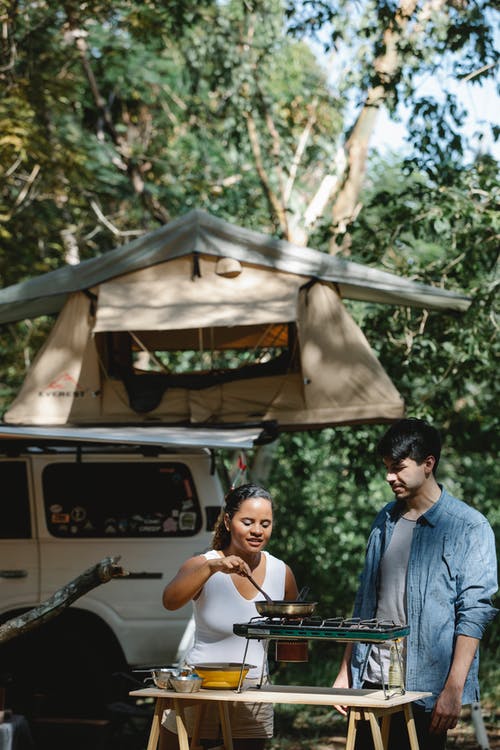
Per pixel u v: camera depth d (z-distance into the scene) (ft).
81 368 28.86
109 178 51.57
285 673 34.81
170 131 56.44
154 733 12.89
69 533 23.81
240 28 45.29
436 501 14.21
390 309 33.99
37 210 51.55
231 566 13.47
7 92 42.60
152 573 23.63
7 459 24.02
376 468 35.40
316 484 43.50
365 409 27.99
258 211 49.21
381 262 34.55
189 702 13.10
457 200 33.24
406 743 13.80
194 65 47.16
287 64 48.16
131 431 25.67
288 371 28.40
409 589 13.91
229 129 46.11
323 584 41.60
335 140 49.16
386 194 34.55
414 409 34.09
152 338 33.53
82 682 23.27
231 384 28.53
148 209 47.62
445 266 34.04
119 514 23.94
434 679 13.62
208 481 24.16
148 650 23.41
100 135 52.60
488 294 32.91
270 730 14.17
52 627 23.50
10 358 51.72
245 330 33.60
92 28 50.52
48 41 45.60
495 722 29.60
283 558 41.98
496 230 33.17
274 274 28.45
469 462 45.16
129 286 28.50
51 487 24.03
